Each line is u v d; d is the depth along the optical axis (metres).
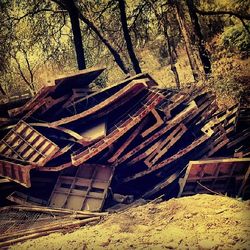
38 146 8.09
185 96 8.75
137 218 6.57
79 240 6.05
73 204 7.79
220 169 7.88
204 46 14.78
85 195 7.82
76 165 7.78
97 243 5.83
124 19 14.77
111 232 6.15
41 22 15.17
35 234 6.65
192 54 14.57
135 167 8.78
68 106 8.91
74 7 14.01
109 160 8.16
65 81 8.48
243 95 12.29
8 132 8.75
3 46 15.27
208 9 16.36
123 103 8.52
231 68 14.05
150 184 8.71
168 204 6.87
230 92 12.58
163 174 8.42
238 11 15.66
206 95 9.33
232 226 5.62
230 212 6.11
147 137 8.52
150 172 8.46
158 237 5.69
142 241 5.65
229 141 8.63
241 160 7.75
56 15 15.52
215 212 6.20
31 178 8.44
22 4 14.84
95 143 8.08
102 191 8.02
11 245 6.46
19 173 7.96
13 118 9.11
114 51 15.27
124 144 8.11
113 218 6.75
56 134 8.84
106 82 16.59
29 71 17.55
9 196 7.99
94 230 6.38
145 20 15.91
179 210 6.55
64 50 16.16
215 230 5.58
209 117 9.29
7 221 7.34
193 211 6.35
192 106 8.37
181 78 16.70
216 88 12.78
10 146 8.35
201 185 7.85
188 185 7.97
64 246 5.94
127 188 8.70
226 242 5.16
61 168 8.13
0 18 14.77
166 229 5.93
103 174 8.13
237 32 15.45
